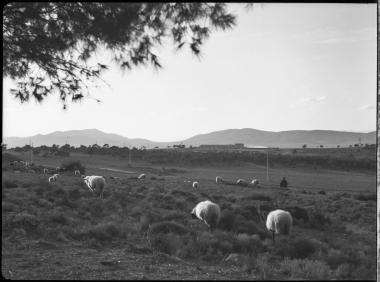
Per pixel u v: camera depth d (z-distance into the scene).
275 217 15.18
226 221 16.36
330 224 21.12
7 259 8.57
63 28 6.38
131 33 5.71
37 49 6.80
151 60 5.86
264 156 118.06
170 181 59.94
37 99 8.00
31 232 11.60
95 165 101.50
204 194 32.53
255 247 11.21
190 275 7.83
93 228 12.38
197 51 5.46
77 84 7.81
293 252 10.83
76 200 20.84
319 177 86.88
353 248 12.76
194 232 13.37
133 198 25.69
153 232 12.72
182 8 5.06
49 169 65.06
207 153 125.75
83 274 7.61
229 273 8.13
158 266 8.56
